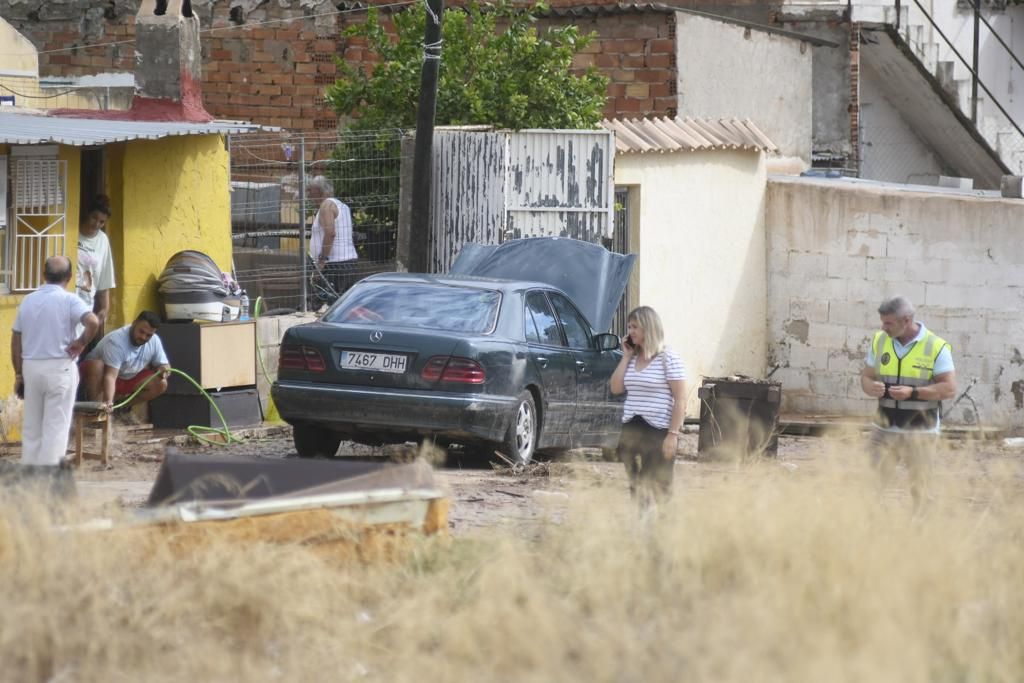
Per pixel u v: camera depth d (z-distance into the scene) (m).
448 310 44.41
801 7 89.31
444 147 65.69
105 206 51.66
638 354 33.34
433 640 22.09
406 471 26.45
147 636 21.28
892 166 93.62
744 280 79.69
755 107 87.94
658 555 25.20
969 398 75.50
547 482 41.00
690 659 20.56
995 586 25.34
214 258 58.47
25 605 21.27
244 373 55.38
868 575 23.67
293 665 20.81
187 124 55.06
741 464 47.75
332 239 62.97
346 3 91.69
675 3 91.19
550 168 65.31
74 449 46.44
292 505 25.22
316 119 92.19
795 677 19.97
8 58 78.62
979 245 75.19
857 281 78.88
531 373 44.53
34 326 39.84
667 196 73.38
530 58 71.94
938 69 87.56
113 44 95.50
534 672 20.64
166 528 24.36
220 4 92.62
